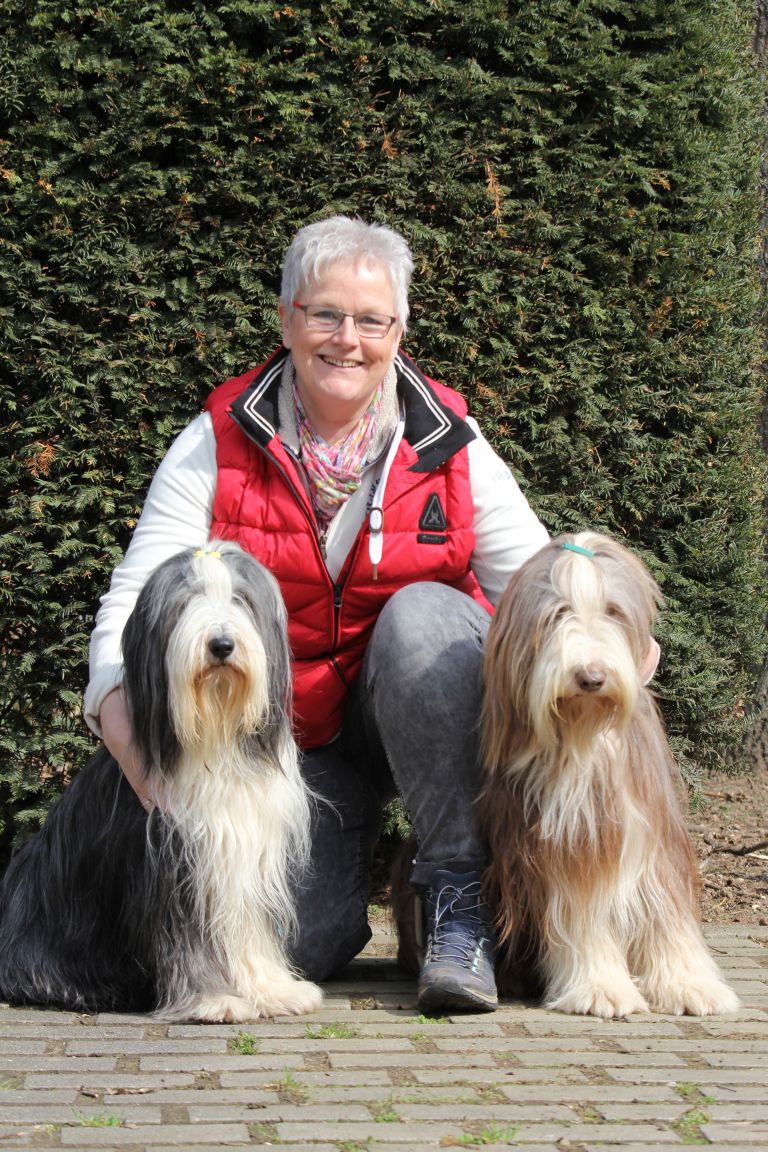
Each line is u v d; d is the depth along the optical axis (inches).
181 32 179.5
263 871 133.3
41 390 182.4
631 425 193.2
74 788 144.4
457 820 136.6
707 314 196.2
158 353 181.8
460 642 138.3
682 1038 124.4
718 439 202.2
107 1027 128.0
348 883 147.6
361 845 150.6
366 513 145.6
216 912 131.9
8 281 178.4
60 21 179.5
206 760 129.1
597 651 124.3
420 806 137.6
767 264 251.0
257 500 144.7
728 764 228.5
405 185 184.4
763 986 145.9
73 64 177.8
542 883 134.2
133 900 134.6
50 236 178.5
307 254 143.4
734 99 201.8
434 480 148.1
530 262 187.0
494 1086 110.0
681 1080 112.2
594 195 189.0
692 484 197.6
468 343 186.4
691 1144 97.6
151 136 177.6
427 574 148.9
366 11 185.2
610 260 190.7
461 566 150.1
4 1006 137.1
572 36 192.9
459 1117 102.5
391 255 146.3
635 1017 131.3
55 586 183.8
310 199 184.1
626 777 133.6
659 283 194.5
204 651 123.3
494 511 152.9
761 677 249.3
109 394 182.7
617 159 190.7
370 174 184.5
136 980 136.5
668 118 194.9
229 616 125.8
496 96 186.9
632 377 193.5
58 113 179.2
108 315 180.7
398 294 147.0
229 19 182.4
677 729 201.5
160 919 131.7
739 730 206.2
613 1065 116.1
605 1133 99.6
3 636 185.6
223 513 145.6
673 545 200.2
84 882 139.2
